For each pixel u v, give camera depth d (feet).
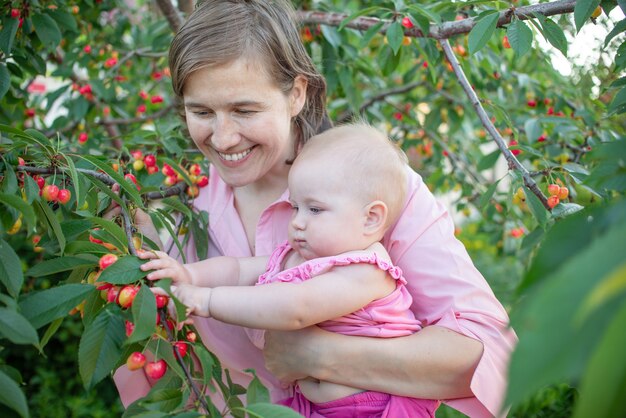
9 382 3.32
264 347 5.03
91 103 9.71
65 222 4.52
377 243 5.17
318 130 5.92
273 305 4.43
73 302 3.91
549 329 1.82
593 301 1.63
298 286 4.55
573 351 1.79
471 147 12.97
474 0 6.45
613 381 1.67
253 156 5.17
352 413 4.83
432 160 11.48
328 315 4.63
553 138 8.75
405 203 5.33
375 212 5.03
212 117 5.06
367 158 5.02
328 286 4.63
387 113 12.37
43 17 7.12
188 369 4.24
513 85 10.43
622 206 2.45
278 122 5.10
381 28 7.59
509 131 9.68
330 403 4.88
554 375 1.77
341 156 5.02
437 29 6.91
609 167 3.69
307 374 4.86
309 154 5.15
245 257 5.54
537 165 8.84
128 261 4.16
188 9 8.95
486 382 4.67
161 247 5.80
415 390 4.78
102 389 11.46
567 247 2.53
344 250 4.98
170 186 6.40
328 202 4.95
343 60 9.30
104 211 5.42
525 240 6.70
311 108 5.83
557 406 8.59
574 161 7.93
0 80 6.80
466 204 11.13
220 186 6.03
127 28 11.82
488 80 10.64
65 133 9.96
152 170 6.72
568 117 8.43
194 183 6.31
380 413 4.83
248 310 4.41
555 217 5.74
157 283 3.78
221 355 5.55
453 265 5.16
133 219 5.56
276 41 4.97
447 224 5.42
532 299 1.99
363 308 4.89
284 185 5.75
